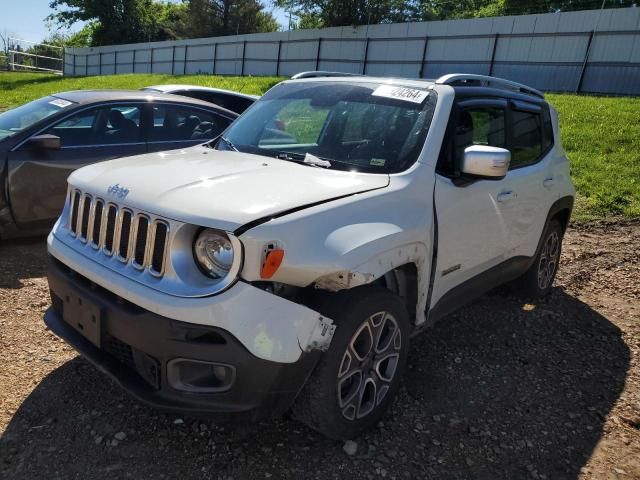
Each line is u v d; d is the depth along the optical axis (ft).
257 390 7.91
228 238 7.82
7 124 19.19
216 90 31.42
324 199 8.85
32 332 12.62
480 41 88.12
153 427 9.55
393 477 8.80
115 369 8.63
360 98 12.25
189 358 7.77
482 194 12.03
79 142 19.04
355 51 105.09
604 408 11.16
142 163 10.39
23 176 17.70
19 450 8.79
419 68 96.48
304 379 8.37
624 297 17.38
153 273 8.25
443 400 11.03
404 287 10.54
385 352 9.72
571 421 10.64
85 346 9.18
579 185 31.35
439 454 9.42
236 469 8.70
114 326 8.46
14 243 18.88
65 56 192.65
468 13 130.93
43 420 9.55
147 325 7.95
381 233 9.04
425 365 12.37
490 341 13.79
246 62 125.90
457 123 11.68
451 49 91.97
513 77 84.99
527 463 9.37
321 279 8.42
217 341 7.76
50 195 18.30
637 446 10.00
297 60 114.62
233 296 7.65
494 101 13.24
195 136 21.66
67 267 9.79
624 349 13.84
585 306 16.53
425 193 10.44
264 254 7.71
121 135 19.95
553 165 15.66
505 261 13.92
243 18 179.63
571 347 13.78
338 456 9.17
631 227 25.53
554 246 16.97
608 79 74.74
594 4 106.32
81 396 10.28
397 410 10.57
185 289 7.88
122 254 8.86
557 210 15.92
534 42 82.12
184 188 8.72
